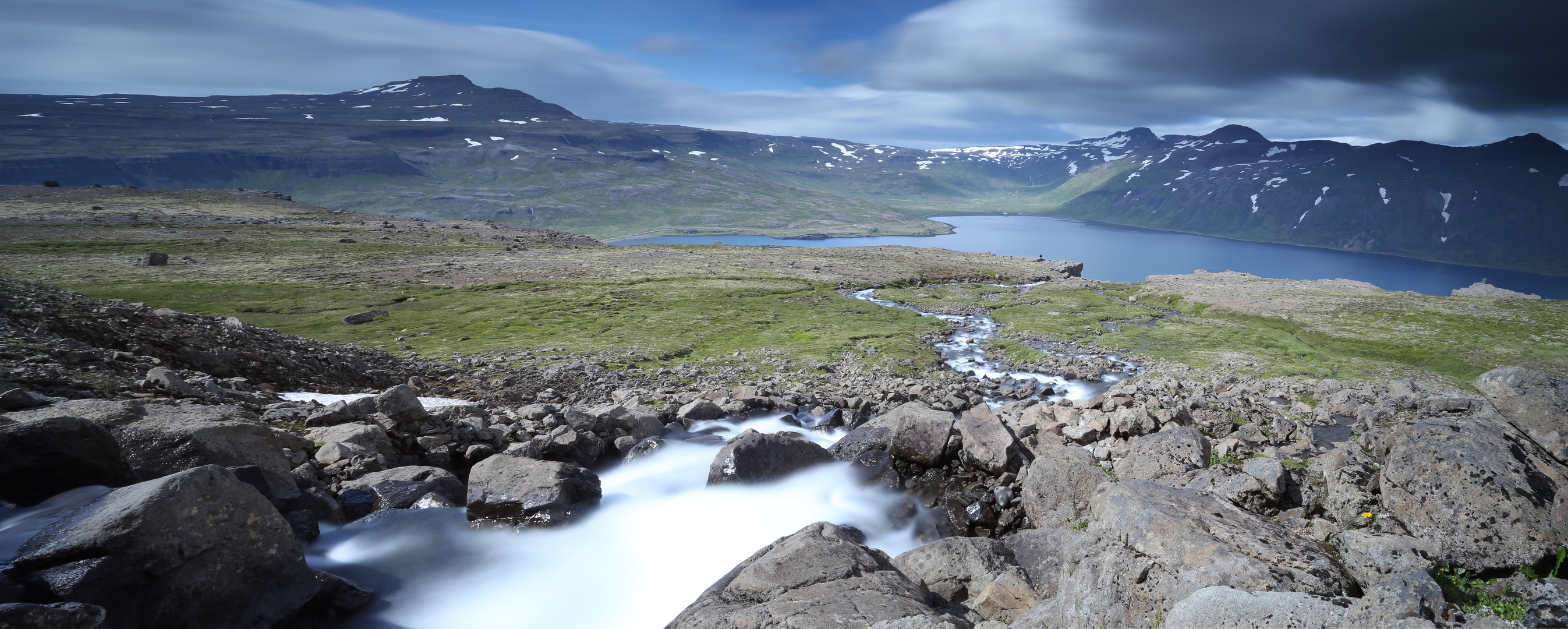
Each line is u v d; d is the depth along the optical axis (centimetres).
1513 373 1028
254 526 934
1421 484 791
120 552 788
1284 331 10069
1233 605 558
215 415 1346
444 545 1305
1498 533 703
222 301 8656
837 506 1528
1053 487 1261
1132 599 661
